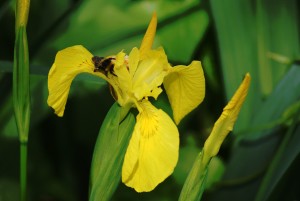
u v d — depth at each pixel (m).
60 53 0.53
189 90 0.56
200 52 0.83
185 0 0.79
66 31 0.75
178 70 0.55
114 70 0.54
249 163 0.74
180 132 0.83
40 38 0.75
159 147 0.53
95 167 0.56
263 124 0.73
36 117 0.75
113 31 0.76
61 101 0.54
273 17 0.78
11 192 0.82
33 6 0.81
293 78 0.75
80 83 0.80
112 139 0.55
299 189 0.77
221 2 0.76
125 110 0.55
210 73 0.83
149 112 0.54
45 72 0.64
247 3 0.77
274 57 0.77
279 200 0.76
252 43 0.77
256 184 0.73
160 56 0.55
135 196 0.81
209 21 0.79
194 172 0.54
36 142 0.84
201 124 0.84
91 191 0.56
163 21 0.79
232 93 0.76
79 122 0.84
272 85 0.77
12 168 0.82
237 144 0.75
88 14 0.76
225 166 0.79
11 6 0.81
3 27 0.83
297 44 0.78
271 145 0.74
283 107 0.74
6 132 0.75
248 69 0.77
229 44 0.76
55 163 0.85
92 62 0.55
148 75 0.55
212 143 0.54
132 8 0.77
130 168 0.52
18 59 0.56
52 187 0.85
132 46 0.76
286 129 0.74
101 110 0.84
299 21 0.80
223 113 0.53
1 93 0.74
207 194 0.80
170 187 0.81
